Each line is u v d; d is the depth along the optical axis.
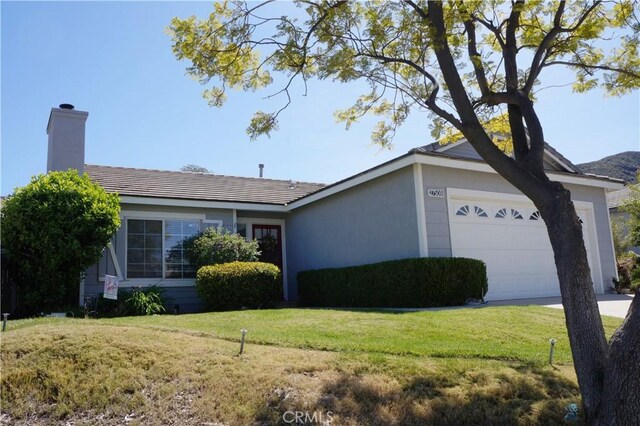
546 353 6.55
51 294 11.39
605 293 14.18
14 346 6.18
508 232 12.85
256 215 16.80
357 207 13.59
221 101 7.60
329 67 6.99
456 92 5.86
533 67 6.47
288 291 16.73
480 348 6.62
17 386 5.49
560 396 5.19
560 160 14.32
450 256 11.51
